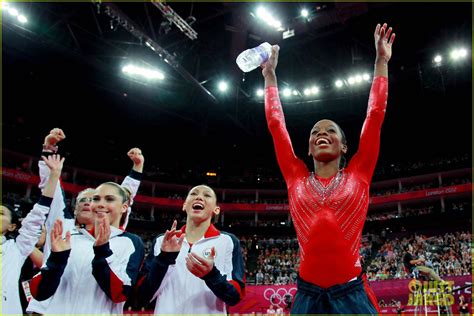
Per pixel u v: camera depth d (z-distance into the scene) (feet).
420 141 129.59
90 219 15.51
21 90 104.47
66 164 118.42
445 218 102.83
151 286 12.23
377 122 11.65
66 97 109.50
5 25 72.33
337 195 10.52
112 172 124.36
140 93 106.52
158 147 135.54
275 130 12.68
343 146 12.26
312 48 92.27
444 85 96.94
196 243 14.39
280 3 72.64
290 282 89.20
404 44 90.68
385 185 130.21
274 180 135.03
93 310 12.39
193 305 13.37
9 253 15.75
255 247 110.11
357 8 72.08
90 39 83.46
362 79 95.91
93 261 11.91
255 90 106.11
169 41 82.79
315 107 110.63
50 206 14.90
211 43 84.64
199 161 140.46
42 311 15.07
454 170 116.26
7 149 108.17
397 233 110.22
